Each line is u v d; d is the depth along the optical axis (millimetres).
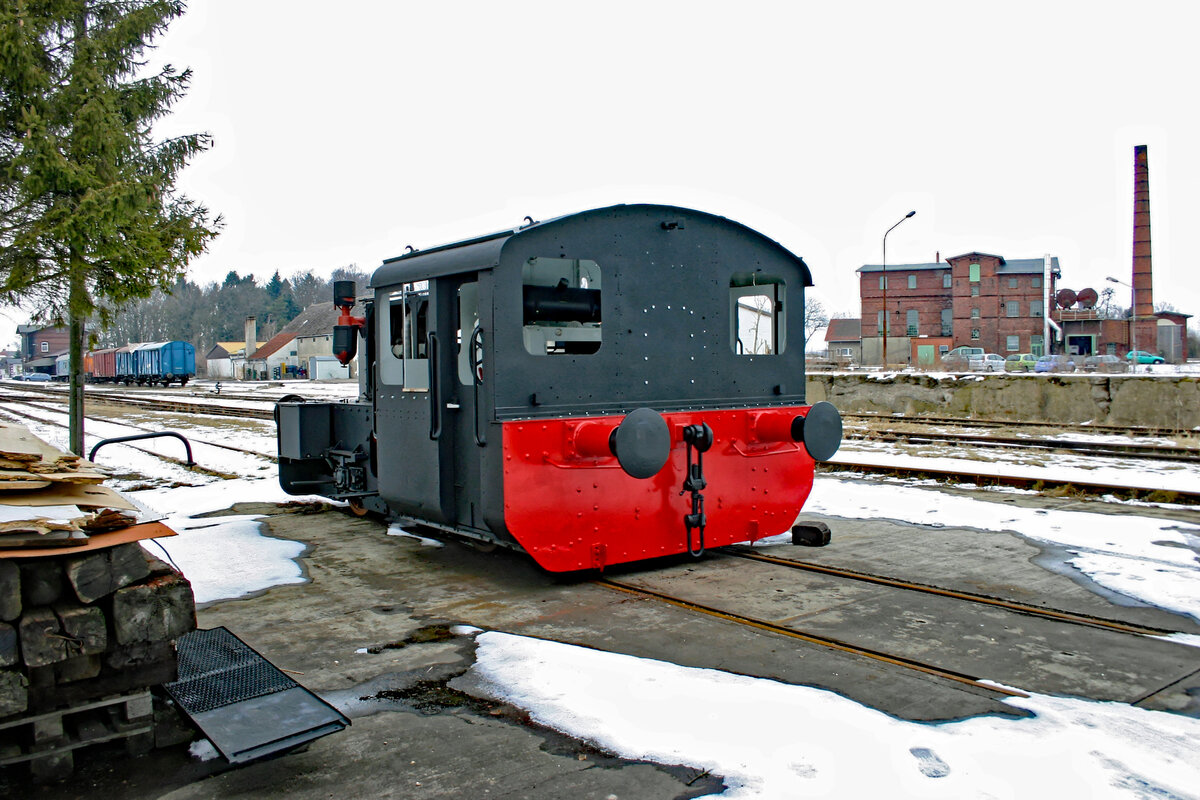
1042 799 2959
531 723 3672
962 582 5730
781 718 3625
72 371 9984
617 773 3225
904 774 3139
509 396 5500
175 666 3395
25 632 2969
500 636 4770
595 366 5871
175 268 8398
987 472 10672
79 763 3350
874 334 67125
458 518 6289
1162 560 6180
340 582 6078
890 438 15109
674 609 5254
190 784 3203
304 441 8625
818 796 3016
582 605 5383
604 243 5918
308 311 83125
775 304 7078
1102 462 11766
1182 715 3617
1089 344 63219
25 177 6852
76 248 6996
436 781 3195
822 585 5758
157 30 8711
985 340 63688
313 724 3367
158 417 25828
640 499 5984
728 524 6469
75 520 3104
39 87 7328
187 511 9156
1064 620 4891
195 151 8773
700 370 6453
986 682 3996
